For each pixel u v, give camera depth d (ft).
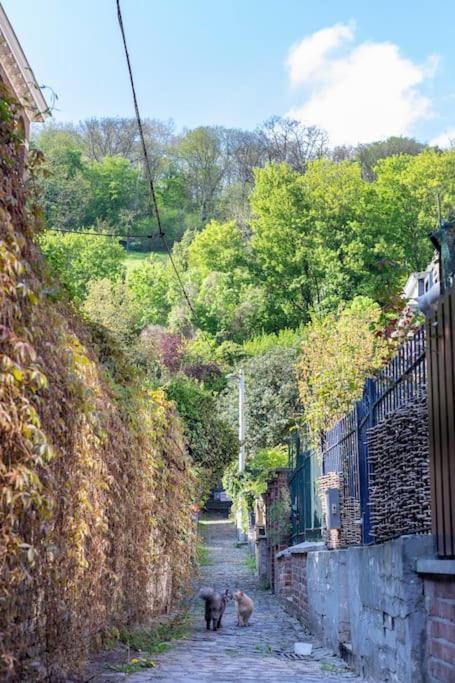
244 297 198.70
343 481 37.47
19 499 15.67
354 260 172.86
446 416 19.12
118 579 28.94
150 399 38.73
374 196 173.88
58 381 19.39
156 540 41.22
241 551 132.67
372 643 26.40
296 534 66.95
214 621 47.60
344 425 37.29
